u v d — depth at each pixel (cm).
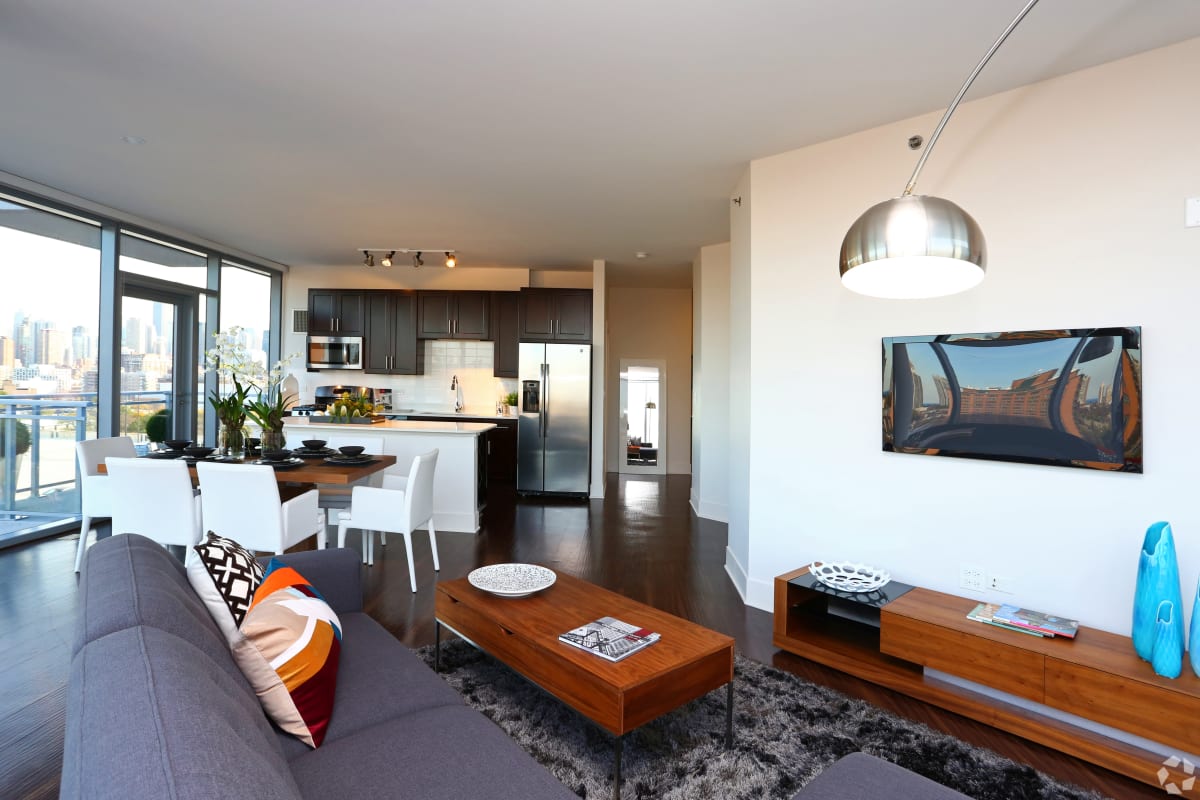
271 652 144
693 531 534
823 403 330
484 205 468
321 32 236
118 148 359
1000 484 272
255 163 382
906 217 149
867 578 295
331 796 124
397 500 368
